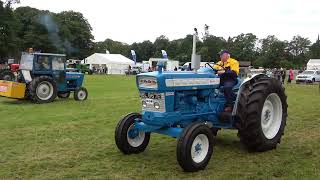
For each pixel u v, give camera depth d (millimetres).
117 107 12828
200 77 6395
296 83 36281
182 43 73375
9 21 56969
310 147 7145
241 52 71750
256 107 6477
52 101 14383
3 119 10031
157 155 6559
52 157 6324
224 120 6676
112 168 5781
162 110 5945
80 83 15562
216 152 6805
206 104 6590
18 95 13852
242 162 6168
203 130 5754
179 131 5879
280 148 7090
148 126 6230
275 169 5727
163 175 5492
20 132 8289
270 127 7086
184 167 5586
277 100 7137
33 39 74250
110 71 59438
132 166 5898
